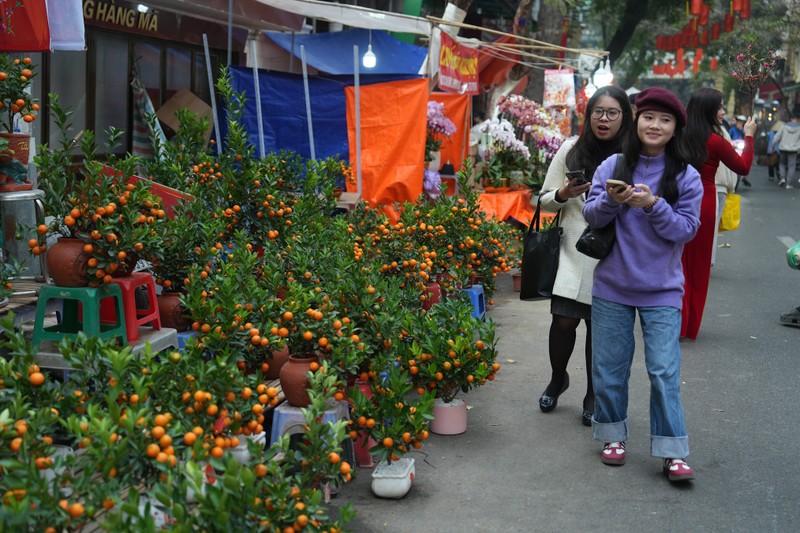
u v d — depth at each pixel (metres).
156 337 4.53
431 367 4.88
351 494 4.24
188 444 2.96
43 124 8.74
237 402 3.44
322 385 3.79
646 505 4.15
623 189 4.17
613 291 4.49
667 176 4.34
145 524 2.55
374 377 4.43
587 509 4.09
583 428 5.25
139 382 3.02
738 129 23.06
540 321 8.22
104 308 4.71
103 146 9.70
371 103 9.08
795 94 43.94
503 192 10.96
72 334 4.27
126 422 2.85
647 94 4.32
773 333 7.91
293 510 3.02
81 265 4.18
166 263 5.08
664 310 4.41
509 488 4.34
